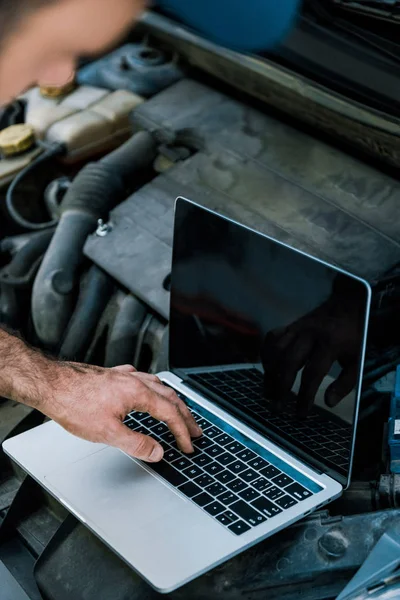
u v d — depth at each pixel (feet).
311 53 4.04
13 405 4.17
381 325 3.62
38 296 4.42
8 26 1.29
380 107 3.88
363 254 3.73
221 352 3.56
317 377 3.15
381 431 3.50
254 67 4.32
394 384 3.48
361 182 4.13
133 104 5.24
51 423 3.57
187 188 4.43
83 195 4.66
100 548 3.07
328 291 3.05
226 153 4.54
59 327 4.43
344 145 4.39
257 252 3.30
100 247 4.35
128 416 3.62
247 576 2.81
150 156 4.89
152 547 2.86
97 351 4.42
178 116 4.88
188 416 3.34
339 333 3.03
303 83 4.12
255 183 4.30
